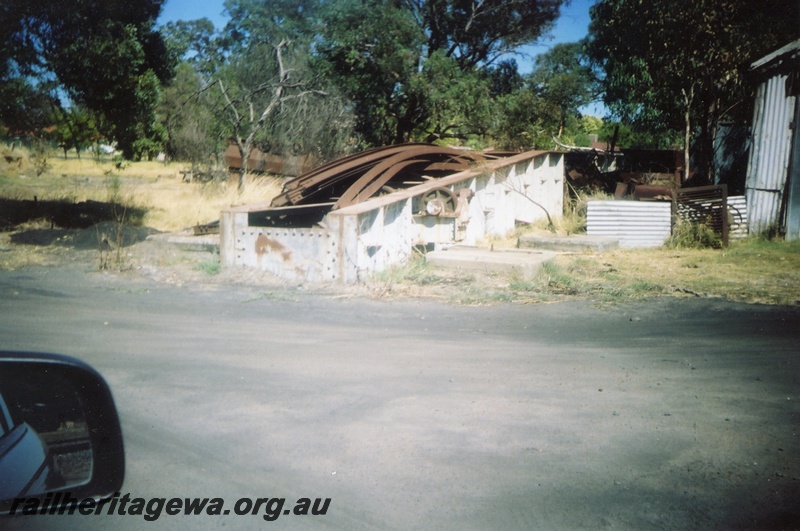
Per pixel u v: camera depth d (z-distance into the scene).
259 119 23.95
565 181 20.70
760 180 15.89
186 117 26.58
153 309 9.08
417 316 8.80
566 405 5.27
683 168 21.77
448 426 4.82
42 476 2.07
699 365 6.45
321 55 25.19
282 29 26.20
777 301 9.52
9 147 34.09
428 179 15.61
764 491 3.81
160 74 18.39
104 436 2.61
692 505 3.65
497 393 5.57
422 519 3.50
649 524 3.45
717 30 18.59
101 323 8.20
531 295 10.06
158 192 23.61
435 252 12.52
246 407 5.22
